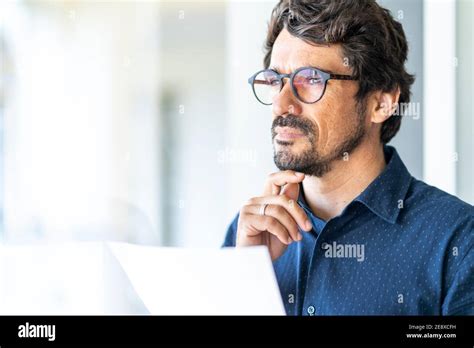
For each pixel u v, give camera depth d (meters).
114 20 1.05
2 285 0.77
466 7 0.92
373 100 0.83
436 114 0.94
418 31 0.93
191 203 1.01
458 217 0.78
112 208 1.02
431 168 0.95
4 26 1.05
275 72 0.82
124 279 0.75
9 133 1.04
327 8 0.80
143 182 1.03
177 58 1.04
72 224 1.02
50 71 1.06
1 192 1.01
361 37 0.80
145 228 1.01
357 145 0.82
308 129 0.81
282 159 0.82
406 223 0.80
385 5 0.92
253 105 0.99
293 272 0.83
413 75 0.93
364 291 0.79
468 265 0.75
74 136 1.04
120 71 1.05
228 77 1.01
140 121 1.04
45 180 1.03
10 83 1.05
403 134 0.95
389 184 0.82
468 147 0.94
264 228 0.79
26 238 1.01
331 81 0.80
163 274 0.69
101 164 1.04
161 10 1.03
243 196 1.00
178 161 1.02
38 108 1.05
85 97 1.05
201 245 1.00
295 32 0.81
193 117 1.03
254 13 1.00
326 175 0.82
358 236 0.80
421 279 0.77
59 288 0.77
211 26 1.02
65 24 1.06
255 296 0.67
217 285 0.67
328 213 0.84
